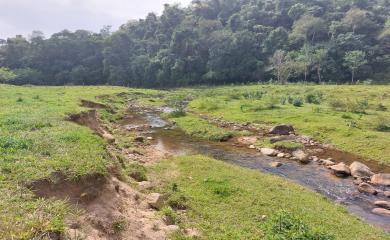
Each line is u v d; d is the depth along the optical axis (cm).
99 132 2398
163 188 1581
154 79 10431
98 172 1102
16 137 1305
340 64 9031
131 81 10481
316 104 4972
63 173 1033
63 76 10169
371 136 2947
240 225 1291
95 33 12500
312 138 3181
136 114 4734
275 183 1848
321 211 1508
